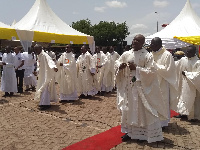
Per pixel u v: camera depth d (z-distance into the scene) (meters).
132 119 4.41
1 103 8.20
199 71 5.86
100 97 9.43
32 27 12.39
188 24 12.09
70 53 8.52
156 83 4.41
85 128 5.60
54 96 7.55
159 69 5.11
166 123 5.35
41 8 13.57
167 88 5.29
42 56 7.18
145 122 4.41
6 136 5.04
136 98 4.37
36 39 11.74
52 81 7.48
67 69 8.34
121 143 4.61
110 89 10.41
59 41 12.69
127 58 4.51
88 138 4.88
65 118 6.41
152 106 4.39
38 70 7.31
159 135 4.46
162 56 5.24
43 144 4.63
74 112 7.05
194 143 4.67
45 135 5.11
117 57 10.49
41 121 6.13
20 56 10.11
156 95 4.41
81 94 9.33
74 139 4.89
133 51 4.50
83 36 13.78
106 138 4.88
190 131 5.38
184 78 6.16
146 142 4.62
